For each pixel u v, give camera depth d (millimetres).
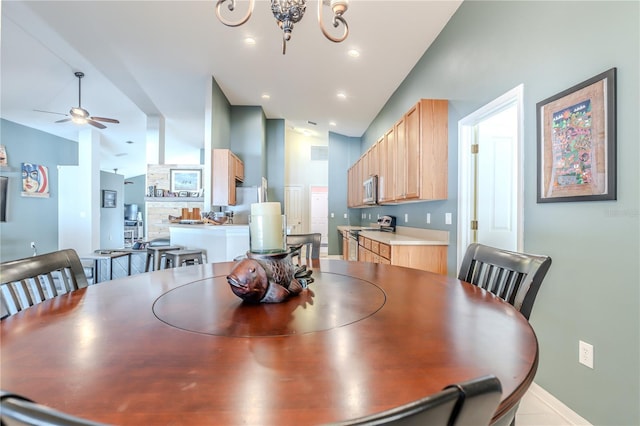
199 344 764
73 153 8039
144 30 3324
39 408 327
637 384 1331
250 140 5914
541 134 1824
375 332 839
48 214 7168
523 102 1982
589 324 1537
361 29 3127
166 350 730
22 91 5176
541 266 1128
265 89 4980
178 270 1701
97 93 5551
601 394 1481
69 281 1348
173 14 3053
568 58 1652
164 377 614
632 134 1337
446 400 359
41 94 5352
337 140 7867
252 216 1216
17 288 1169
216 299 1150
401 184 3586
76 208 7000
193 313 993
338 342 776
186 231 4094
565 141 1655
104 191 8953
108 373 626
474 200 2799
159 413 509
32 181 6750
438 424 367
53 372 628
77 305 1069
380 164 4582
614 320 1418
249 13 1777
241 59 3914
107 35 3426
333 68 4047
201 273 1618
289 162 8805
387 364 668
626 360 1371
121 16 3100
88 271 4051
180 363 669
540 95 1847
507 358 696
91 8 2988
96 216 7172
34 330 845
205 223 4406
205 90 5051
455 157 2908
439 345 759
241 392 566
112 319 935
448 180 3053
